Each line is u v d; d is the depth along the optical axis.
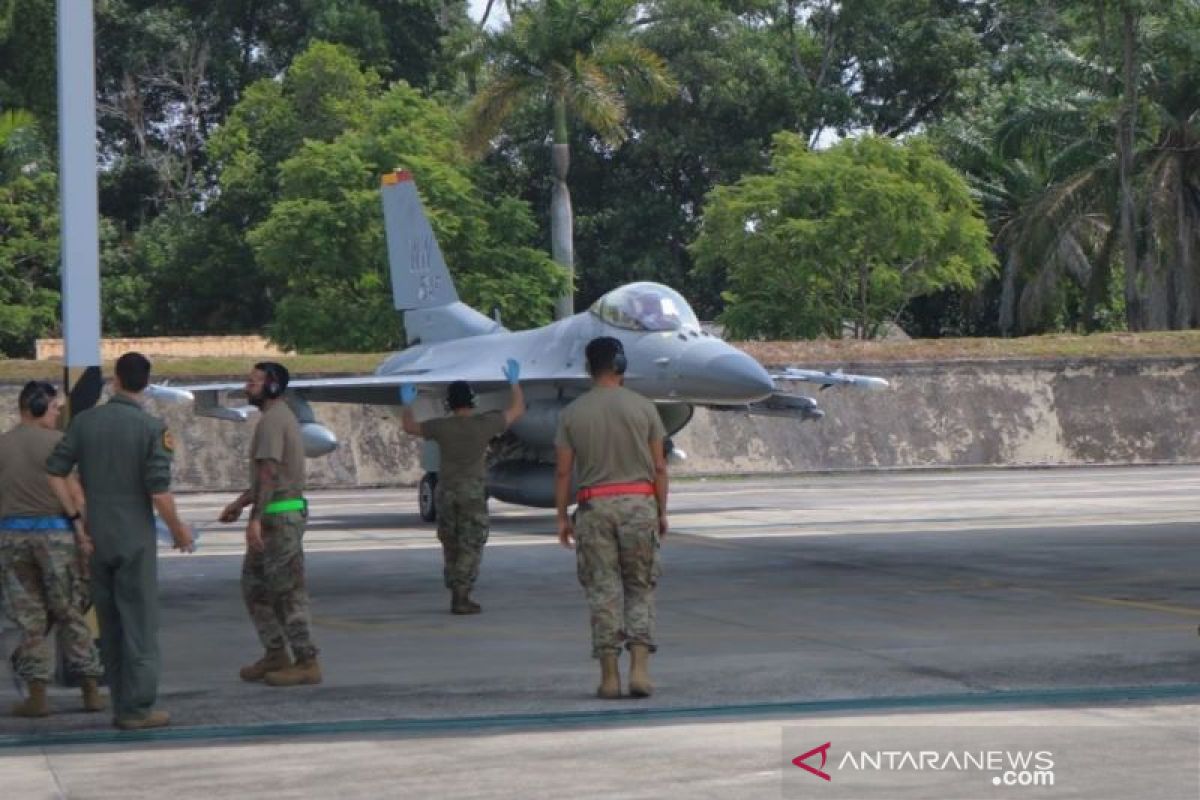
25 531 18.62
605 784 14.03
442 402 53.25
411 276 63.91
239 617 28.00
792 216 101.75
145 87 145.62
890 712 17.31
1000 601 28.06
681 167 136.12
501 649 23.30
